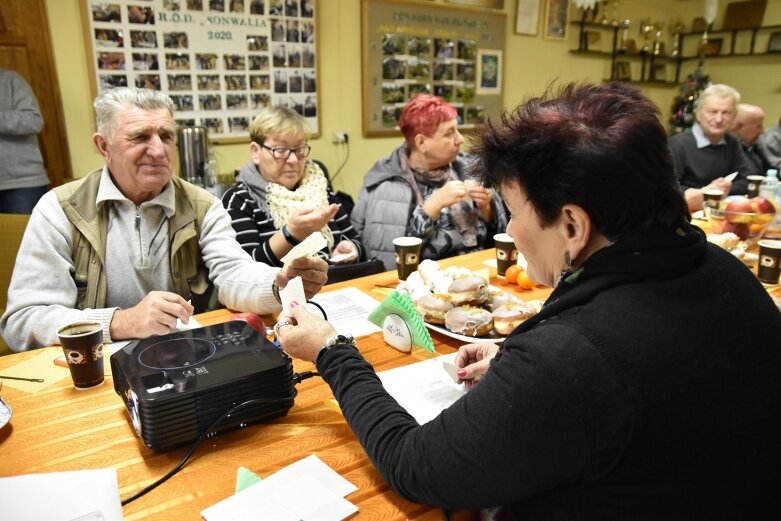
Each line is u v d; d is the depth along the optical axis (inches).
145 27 125.6
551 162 25.3
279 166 87.2
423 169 93.4
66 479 29.6
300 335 36.3
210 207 66.0
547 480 24.0
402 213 90.3
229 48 137.1
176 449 33.6
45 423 36.7
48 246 55.2
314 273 55.4
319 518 27.8
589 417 22.4
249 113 144.0
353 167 165.0
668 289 24.5
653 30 223.3
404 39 163.0
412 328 46.4
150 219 61.4
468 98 181.5
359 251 88.4
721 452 23.8
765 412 24.7
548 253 28.5
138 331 48.6
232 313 57.7
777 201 83.3
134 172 57.4
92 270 58.4
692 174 142.2
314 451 33.8
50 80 118.7
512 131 27.0
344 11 152.6
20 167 114.9
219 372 35.0
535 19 191.0
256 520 27.5
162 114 58.2
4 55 113.6
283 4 142.0
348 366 33.6
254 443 34.5
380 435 29.8
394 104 166.4
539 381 22.9
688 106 214.5
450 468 25.1
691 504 23.8
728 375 23.7
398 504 29.3
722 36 222.8
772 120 215.6
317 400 39.6
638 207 24.5
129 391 34.4
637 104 25.9
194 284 64.9
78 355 40.3
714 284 25.5
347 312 56.6
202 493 29.9
